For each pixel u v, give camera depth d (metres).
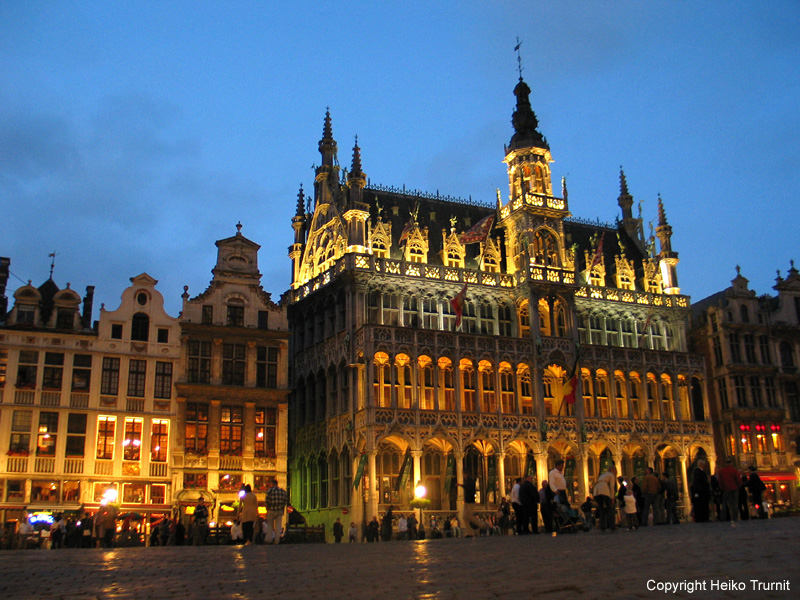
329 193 65.81
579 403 60.34
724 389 71.19
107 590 10.90
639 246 76.12
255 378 54.06
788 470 70.19
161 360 51.50
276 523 29.75
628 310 68.56
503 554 14.91
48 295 53.34
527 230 63.38
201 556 17.98
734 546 14.02
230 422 52.69
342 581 11.27
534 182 65.50
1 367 47.72
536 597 8.91
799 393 73.94
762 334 73.62
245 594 10.13
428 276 60.25
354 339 55.97
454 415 55.56
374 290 58.28
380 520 53.03
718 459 70.88
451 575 11.48
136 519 47.81
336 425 56.56
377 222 60.81
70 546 41.47
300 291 65.19
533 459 58.22
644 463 61.97
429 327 59.75
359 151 61.38
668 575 10.24
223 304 54.62
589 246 73.69
